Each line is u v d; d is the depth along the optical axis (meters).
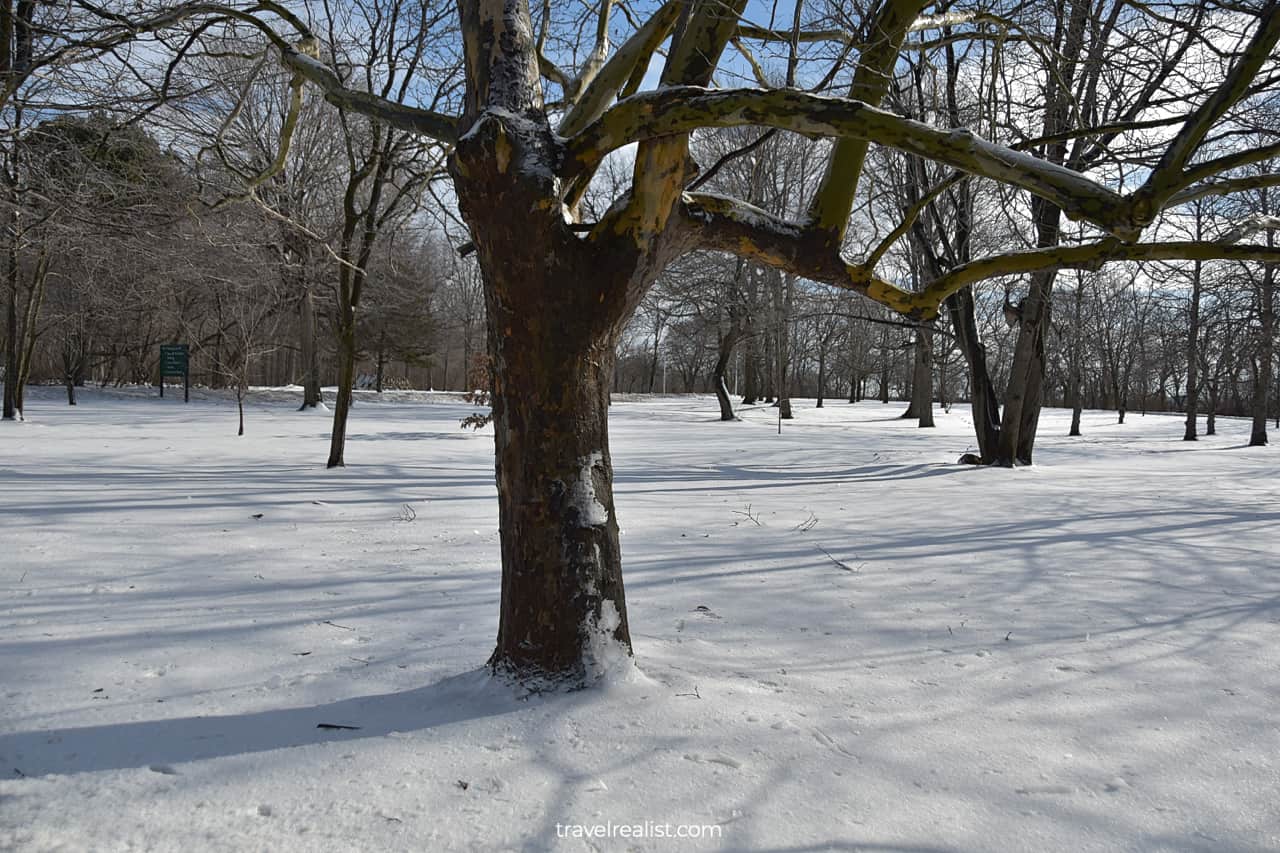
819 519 8.27
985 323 33.78
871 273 3.75
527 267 3.21
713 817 2.43
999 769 2.79
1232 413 59.38
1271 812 2.52
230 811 2.43
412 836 2.31
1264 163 9.18
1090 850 2.30
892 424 33.03
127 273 16.94
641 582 5.46
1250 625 4.61
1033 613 4.83
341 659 3.80
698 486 11.12
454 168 3.24
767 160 24.94
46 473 10.30
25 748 2.81
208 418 24.23
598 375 3.43
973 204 15.70
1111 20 7.46
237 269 17.45
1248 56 2.80
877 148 14.92
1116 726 3.17
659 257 3.46
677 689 3.40
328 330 40.94
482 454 15.54
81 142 8.47
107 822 2.36
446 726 3.03
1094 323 39.59
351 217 11.66
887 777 2.71
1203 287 22.78
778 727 3.08
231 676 3.56
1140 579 5.75
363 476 11.16
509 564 3.45
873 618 4.68
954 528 7.81
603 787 2.60
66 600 4.69
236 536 6.68
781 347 34.69
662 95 3.10
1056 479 13.12
